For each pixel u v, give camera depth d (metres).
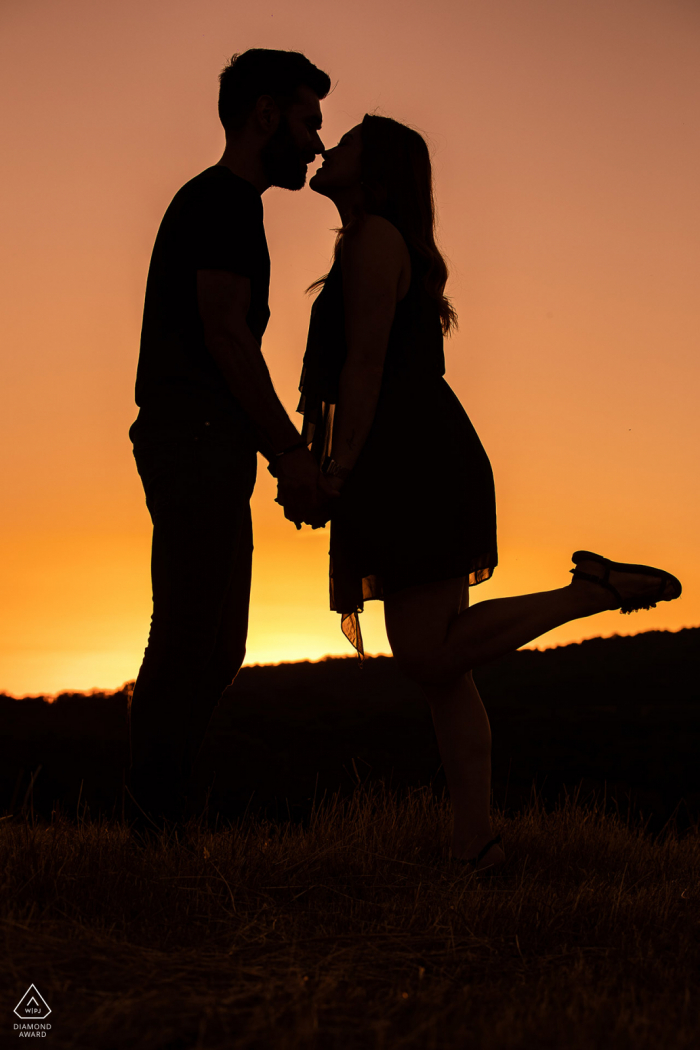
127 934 1.55
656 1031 1.16
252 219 2.38
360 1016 1.22
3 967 1.32
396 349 2.39
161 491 2.30
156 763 2.27
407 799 2.99
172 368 2.37
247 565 2.67
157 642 2.29
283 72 2.55
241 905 1.78
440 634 2.29
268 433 2.32
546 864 2.37
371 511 2.29
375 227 2.35
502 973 1.46
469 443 2.41
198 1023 1.17
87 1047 1.09
